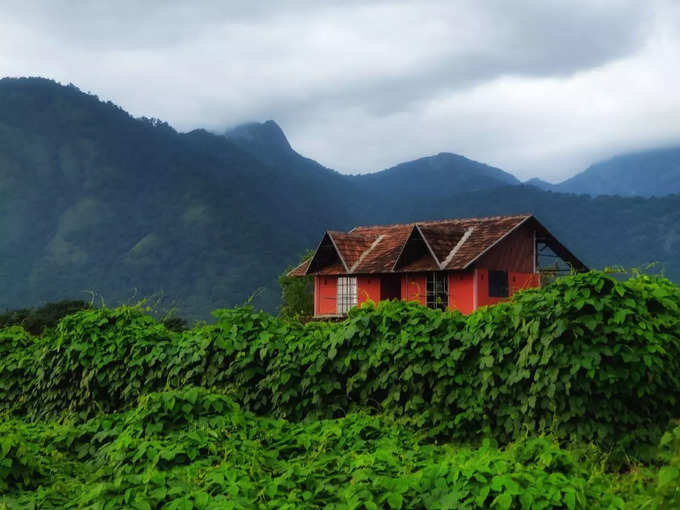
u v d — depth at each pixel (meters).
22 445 6.81
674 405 7.43
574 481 5.01
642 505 4.64
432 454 6.66
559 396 7.24
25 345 12.55
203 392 8.16
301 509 5.18
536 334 7.28
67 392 10.98
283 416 8.98
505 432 7.69
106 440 8.05
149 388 10.18
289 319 10.12
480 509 4.73
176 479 5.95
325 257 34.94
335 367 8.80
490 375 7.64
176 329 24.12
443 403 8.05
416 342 8.21
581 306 7.14
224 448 6.81
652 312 7.64
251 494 5.60
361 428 7.48
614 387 7.12
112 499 5.48
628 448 7.07
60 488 6.39
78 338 10.91
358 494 5.04
